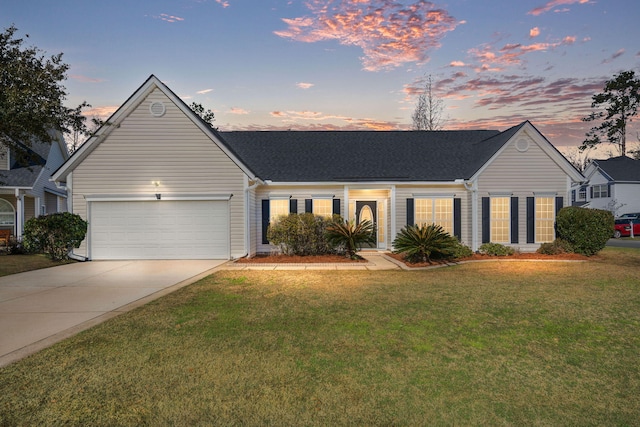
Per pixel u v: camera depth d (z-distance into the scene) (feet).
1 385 12.88
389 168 55.47
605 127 149.38
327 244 47.78
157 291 28.78
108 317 21.31
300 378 13.52
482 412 11.38
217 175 47.93
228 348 16.38
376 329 19.03
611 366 14.71
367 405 11.72
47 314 21.97
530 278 33.81
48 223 44.65
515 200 51.80
